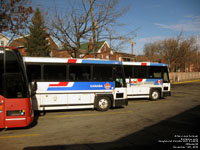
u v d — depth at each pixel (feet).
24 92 20.70
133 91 44.37
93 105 32.42
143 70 45.55
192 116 29.19
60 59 30.91
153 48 157.28
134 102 44.21
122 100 34.30
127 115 30.17
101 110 33.30
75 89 31.27
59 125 24.30
